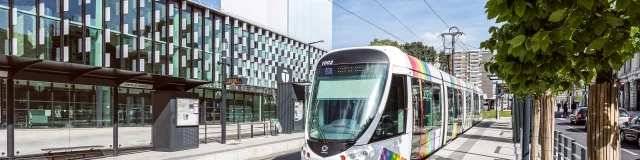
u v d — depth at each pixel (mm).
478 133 21188
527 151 11852
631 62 51531
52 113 24453
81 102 26078
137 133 24984
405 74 10445
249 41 37688
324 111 9734
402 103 10117
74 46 23781
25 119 22984
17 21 21078
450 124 15758
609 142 3973
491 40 4105
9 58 9047
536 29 3197
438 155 13469
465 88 20844
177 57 30469
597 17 3020
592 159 4062
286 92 23016
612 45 2973
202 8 32719
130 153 13570
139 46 27516
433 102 13047
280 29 53656
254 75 38031
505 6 2914
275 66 41156
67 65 10102
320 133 9500
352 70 10008
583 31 3090
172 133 14164
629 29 3082
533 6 2975
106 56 25406
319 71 10406
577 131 24703
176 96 14438
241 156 13984
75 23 23875
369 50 10250
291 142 17297
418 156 11188
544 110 8344
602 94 4012
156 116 14430
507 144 16531
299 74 45562
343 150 9078
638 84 49781
